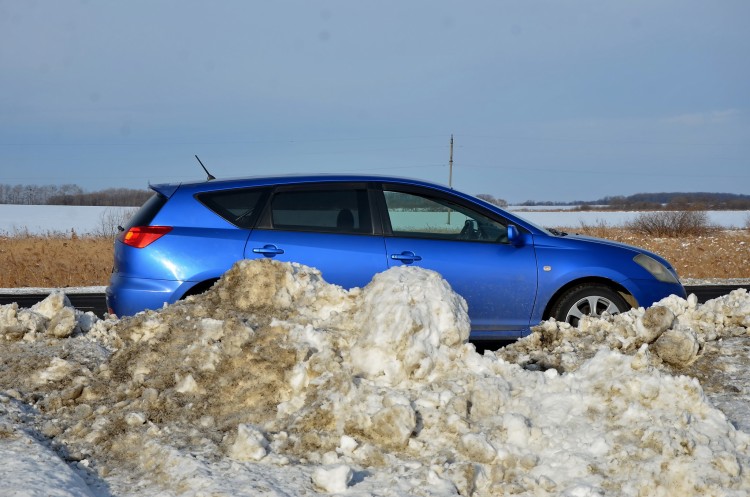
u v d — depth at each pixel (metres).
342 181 7.25
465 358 4.71
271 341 4.96
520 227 7.39
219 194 7.11
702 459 3.74
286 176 7.33
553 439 4.04
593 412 4.20
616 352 4.57
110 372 5.07
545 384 4.49
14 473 3.63
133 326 5.49
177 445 4.24
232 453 4.07
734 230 44.72
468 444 3.97
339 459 4.05
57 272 17.84
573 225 53.91
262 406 4.63
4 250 23.17
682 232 37.53
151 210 7.12
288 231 7.01
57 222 55.69
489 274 7.13
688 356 5.60
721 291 15.35
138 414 4.53
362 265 6.98
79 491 3.59
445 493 3.61
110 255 21.88
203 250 6.88
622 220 63.06
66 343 5.54
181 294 6.82
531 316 7.24
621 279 7.34
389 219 7.17
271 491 3.61
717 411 4.11
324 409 4.36
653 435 3.88
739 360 5.74
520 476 3.80
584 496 3.59
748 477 3.68
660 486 3.63
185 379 4.82
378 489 3.68
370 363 4.65
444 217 7.27
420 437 4.20
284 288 5.52
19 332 5.60
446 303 4.78
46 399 4.78
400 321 4.63
